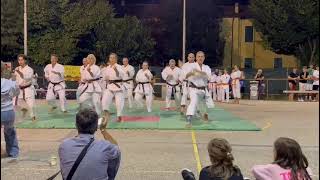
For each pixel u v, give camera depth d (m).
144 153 9.91
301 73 29.25
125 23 36.56
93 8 34.25
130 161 9.09
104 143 4.71
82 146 4.64
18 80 14.47
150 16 40.22
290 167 4.39
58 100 19.02
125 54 36.28
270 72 32.50
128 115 16.75
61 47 32.12
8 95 8.62
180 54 39.31
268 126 14.27
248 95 29.56
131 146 10.71
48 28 31.98
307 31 31.39
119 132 12.74
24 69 14.52
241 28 40.75
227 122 14.95
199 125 14.04
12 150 8.95
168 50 39.53
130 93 18.80
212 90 25.64
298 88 27.88
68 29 32.66
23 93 14.58
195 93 13.69
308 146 10.64
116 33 35.97
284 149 4.42
